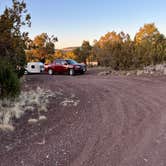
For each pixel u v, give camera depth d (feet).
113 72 82.33
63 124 22.62
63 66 90.17
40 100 33.22
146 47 85.40
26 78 72.38
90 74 88.89
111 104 30.78
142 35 149.79
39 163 14.88
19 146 17.51
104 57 97.86
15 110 25.96
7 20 38.42
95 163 14.76
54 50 176.14
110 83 53.36
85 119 24.21
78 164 14.67
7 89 30.66
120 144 17.66
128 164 14.55
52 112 27.17
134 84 49.93
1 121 22.56
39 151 16.62
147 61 84.58
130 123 22.54
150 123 22.39
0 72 30.58
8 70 31.30
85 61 190.70
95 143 17.93
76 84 53.78
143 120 23.39
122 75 73.10
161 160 14.98
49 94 39.04
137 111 26.89
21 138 19.06
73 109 28.55
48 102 32.45
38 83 57.62
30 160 15.29
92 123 22.81
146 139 18.49
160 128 20.90
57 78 73.31
